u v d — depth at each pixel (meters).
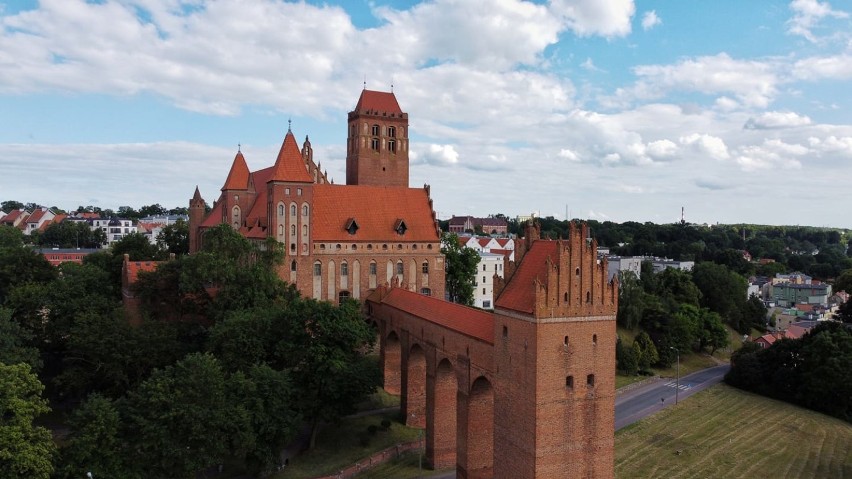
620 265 196.00
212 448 54.66
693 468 72.56
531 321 46.91
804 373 103.25
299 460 65.75
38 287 83.31
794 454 79.62
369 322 93.62
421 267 105.56
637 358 119.25
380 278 102.19
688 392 108.25
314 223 98.19
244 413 56.59
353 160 123.69
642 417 92.19
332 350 67.06
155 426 52.69
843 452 81.50
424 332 68.69
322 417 65.69
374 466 65.50
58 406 75.19
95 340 68.88
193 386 55.59
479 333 55.75
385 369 85.19
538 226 52.78
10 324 68.50
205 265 78.69
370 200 105.00
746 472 72.19
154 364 70.38
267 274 83.81
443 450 65.56
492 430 59.03
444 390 65.81
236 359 67.81
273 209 93.06
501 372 51.44
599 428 49.31
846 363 98.94
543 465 46.94
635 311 130.75
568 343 47.72
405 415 74.88
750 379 111.44
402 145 125.00
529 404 47.31
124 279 90.12
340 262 99.00
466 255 121.00
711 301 163.88
